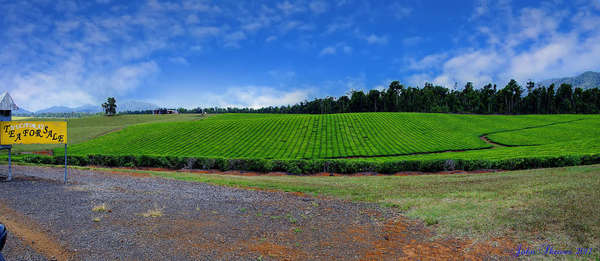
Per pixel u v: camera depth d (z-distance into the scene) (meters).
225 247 8.41
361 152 50.91
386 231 9.88
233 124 81.31
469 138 62.12
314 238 9.23
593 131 67.00
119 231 9.62
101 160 36.56
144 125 84.06
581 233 8.41
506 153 37.44
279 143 60.81
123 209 12.48
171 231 9.70
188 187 18.06
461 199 13.51
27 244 8.46
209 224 10.52
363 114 95.06
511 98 139.50
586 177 16.84
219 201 14.17
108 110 170.12
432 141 59.75
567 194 12.48
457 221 10.32
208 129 75.94
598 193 12.27
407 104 150.50
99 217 11.18
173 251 8.06
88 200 14.17
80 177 22.03
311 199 14.78
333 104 177.62
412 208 12.49
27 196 15.04
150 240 8.86
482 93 145.75
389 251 8.25
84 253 7.87
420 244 8.71
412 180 21.98
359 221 10.98
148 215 11.48
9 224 10.30
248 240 9.00
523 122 82.75
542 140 58.72
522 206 11.36
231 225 10.43
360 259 7.73
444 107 144.00
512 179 18.80
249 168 32.16
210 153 53.97
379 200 14.32
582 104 128.12
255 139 64.81
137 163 35.41
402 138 63.16
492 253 7.88
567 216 9.70
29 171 25.27
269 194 16.06
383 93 153.50
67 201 13.93
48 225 10.20
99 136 71.12
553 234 8.56
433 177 23.84
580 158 26.30
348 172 29.78
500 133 67.50
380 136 65.25
